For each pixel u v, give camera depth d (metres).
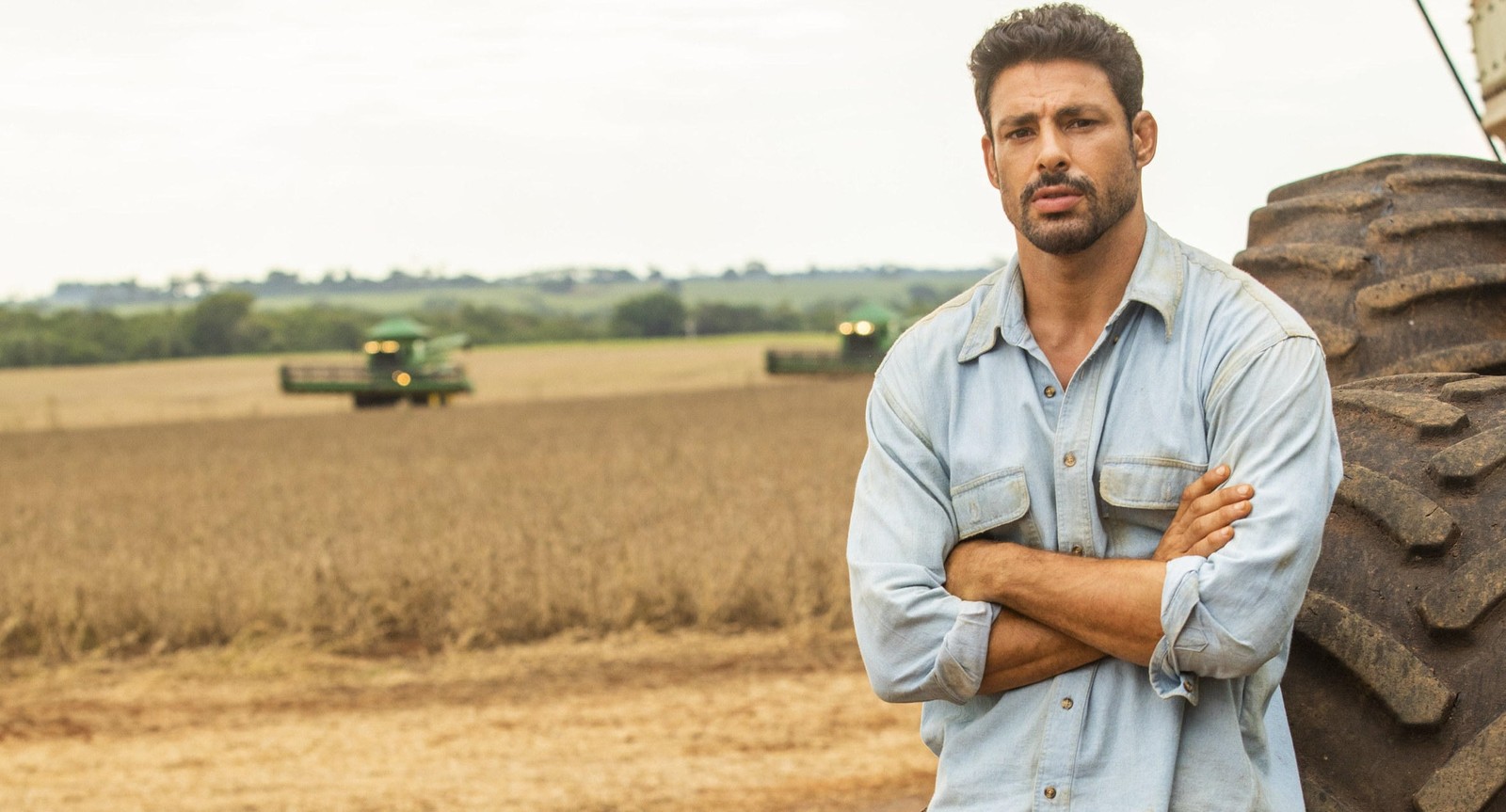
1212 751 1.93
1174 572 1.88
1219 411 1.97
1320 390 1.93
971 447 2.09
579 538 10.22
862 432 24.67
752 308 127.06
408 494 16.16
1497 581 1.98
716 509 11.88
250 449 28.56
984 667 2.02
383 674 7.62
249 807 5.45
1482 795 1.91
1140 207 2.08
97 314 112.69
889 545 2.11
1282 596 1.86
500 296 192.12
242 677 7.60
